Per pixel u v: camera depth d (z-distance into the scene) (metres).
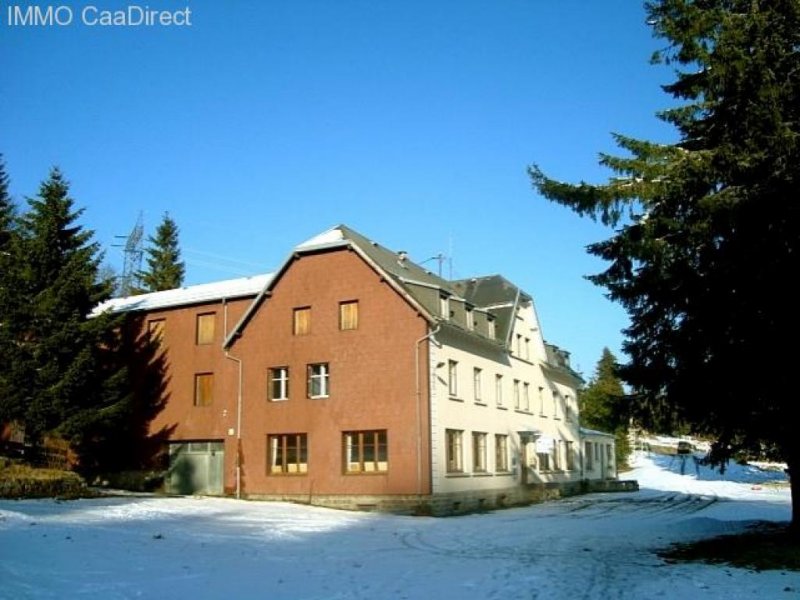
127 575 12.58
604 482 51.88
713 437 17.69
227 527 21.33
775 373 14.62
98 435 34.41
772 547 15.75
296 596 11.37
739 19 15.07
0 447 34.28
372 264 32.25
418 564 15.05
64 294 30.59
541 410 44.59
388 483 30.28
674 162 15.95
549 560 15.64
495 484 35.84
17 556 13.16
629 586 12.25
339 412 31.86
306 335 33.34
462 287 43.16
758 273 14.35
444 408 31.45
